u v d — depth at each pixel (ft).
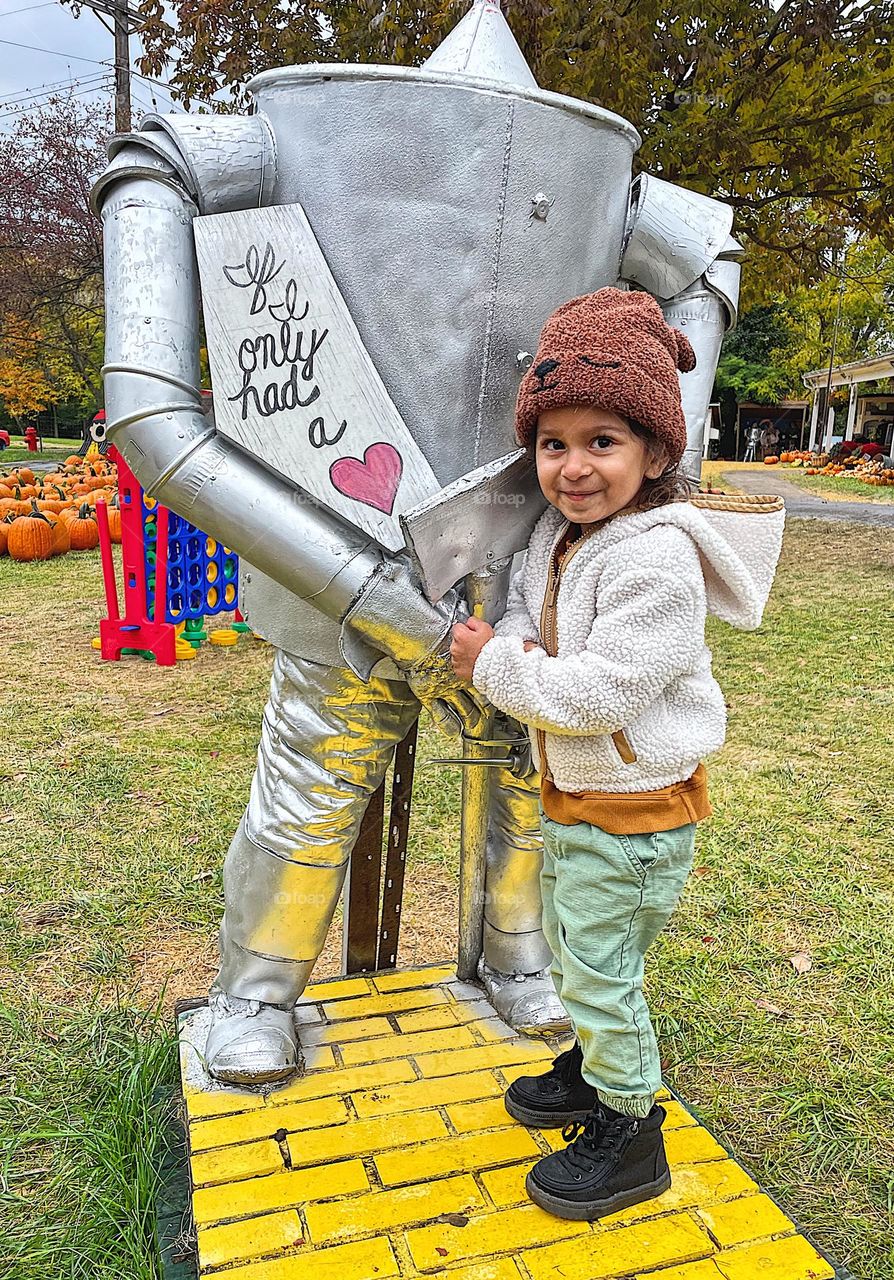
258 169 5.65
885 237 30.04
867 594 26.81
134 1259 5.92
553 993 7.45
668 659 4.98
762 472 74.08
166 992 9.01
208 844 11.91
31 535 31.17
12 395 91.15
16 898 10.58
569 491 5.12
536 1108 6.38
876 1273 6.23
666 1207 5.84
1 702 17.31
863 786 13.83
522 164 5.49
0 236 64.75
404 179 5.45
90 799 13.15
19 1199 6.55
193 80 25.63
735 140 23.86
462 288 5.60
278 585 6.33
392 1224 5.62
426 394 5.74
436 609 5.71
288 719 6.49
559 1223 5.67
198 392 5.83
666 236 6.30
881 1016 8.75
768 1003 8.98
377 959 8.35
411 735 7.68
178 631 22.80
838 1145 7.27
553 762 5.46
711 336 6.58
